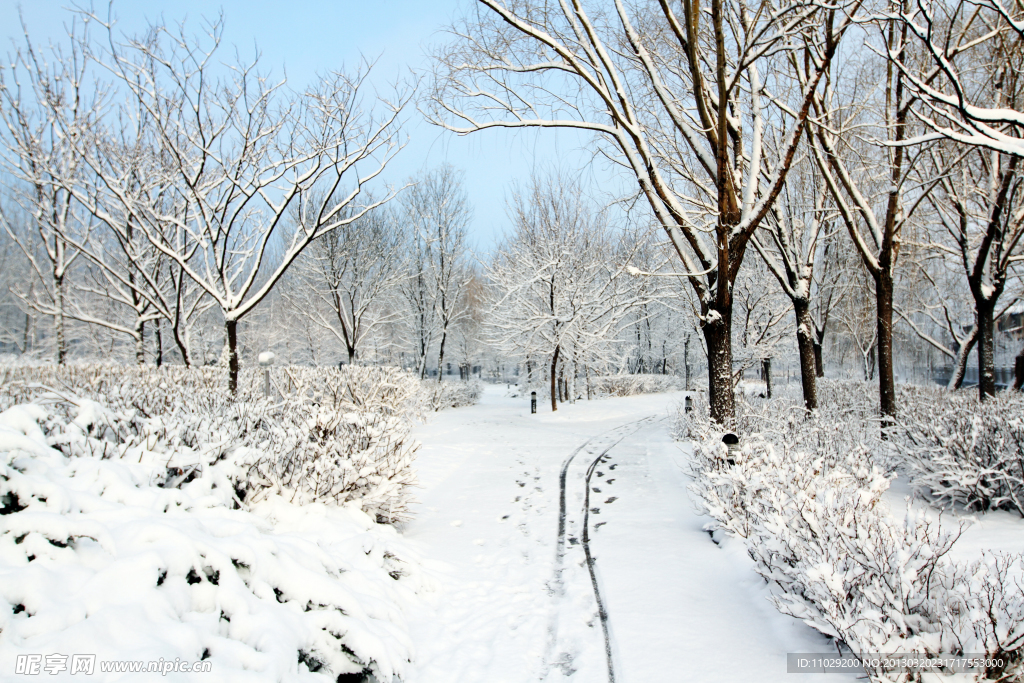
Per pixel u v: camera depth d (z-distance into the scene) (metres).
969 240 12.20
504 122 8.38
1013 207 11.34
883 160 11.05
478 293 37.59
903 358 27.34
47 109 10.16
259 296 9.70
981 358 10.97
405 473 6.28
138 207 10.75
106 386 9.30
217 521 3.77
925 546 3.22
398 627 3.86
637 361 40.94
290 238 24.66
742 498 5.15
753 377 42.69
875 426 9.59
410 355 37.31
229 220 9.77
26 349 33.34
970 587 3.08
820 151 9.81
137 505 3.57
